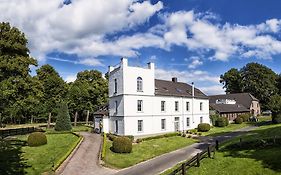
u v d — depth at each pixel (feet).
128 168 80.33
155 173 72.33
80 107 221.87
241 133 146.82
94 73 242.58
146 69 150.51
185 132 157.58
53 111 196.85
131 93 142.61
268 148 77.25
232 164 66.13
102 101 230.89
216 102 254.88
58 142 117.19
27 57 121.29
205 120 187.73
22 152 94.84
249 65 324.39
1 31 114.32
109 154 96.17
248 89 320.50
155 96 153.58
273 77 308.40
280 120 174.29
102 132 152.97
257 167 61.26
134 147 109.40
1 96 104.99
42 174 70.59
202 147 109.81
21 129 155.53
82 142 118.83
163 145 114.62
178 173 63.72
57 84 198.59
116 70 148.46
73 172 75.25
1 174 67.41
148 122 148.77
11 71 112.16
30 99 118.11
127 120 140.15
